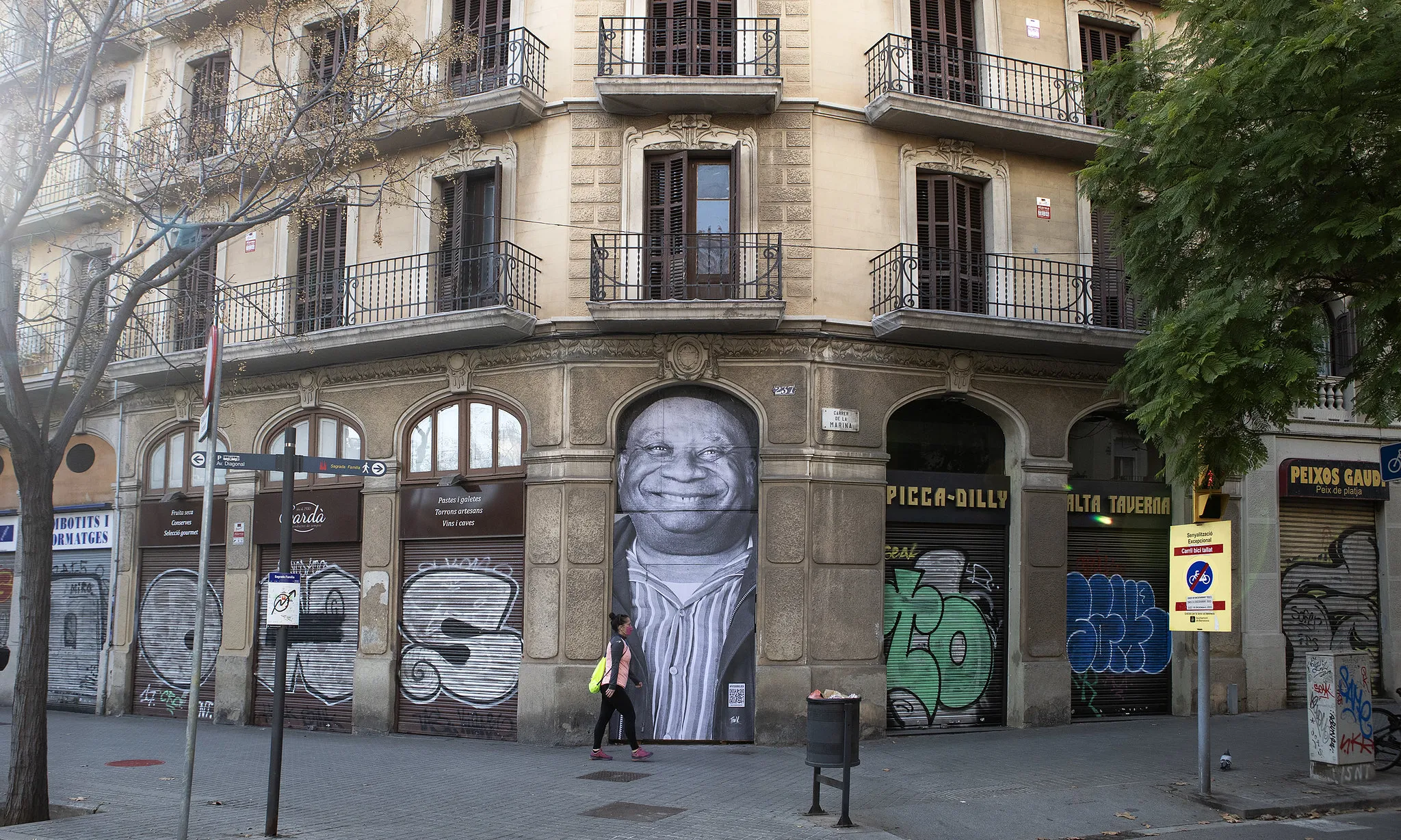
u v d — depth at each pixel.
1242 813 9.67
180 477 17.50
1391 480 11.77
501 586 14.16
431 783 10.64
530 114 14.45
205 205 16.61
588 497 13.69
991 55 15.38
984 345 14.54
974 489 14.75
